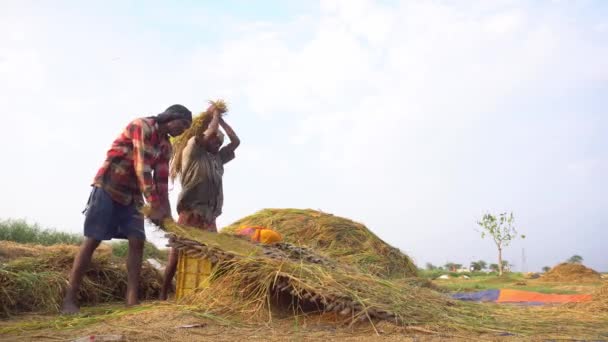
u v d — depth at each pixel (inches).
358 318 178.2
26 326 172.9
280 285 189.8
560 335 170.9
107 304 237.8
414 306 192.9
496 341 160.6
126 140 221.0
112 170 219.6
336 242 384.5
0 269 219.0
